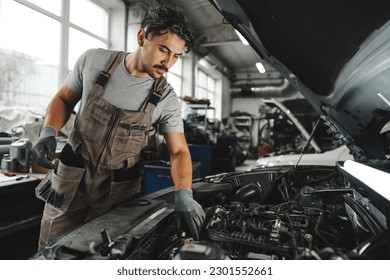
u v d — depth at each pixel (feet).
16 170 6.93
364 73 2.50
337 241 2.71
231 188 4.41
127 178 3.60
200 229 2.73
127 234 2.15
